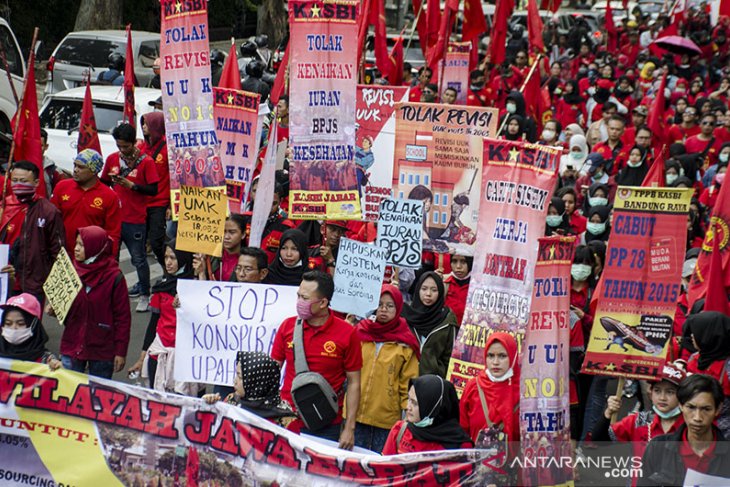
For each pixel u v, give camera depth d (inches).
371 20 756.6
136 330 540.7
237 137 433.1
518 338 343.9
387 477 287.3
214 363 358.9
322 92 397.4
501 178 348.8
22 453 314.3
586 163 666.8
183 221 386.9
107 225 491.8
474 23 751.1
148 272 574.6
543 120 799.1
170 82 397.4
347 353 323.0
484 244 350.6
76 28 1350.9
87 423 311.4
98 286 377.7
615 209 311.7
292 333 329.7
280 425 315.9
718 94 1008.9
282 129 602.2
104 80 874.1
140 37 1018.1
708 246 376.5
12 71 888.3
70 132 730.2
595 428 303.1
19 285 434.6
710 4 1521.9
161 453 307.9
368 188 446.3
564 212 529.3
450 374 350.6
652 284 309.6
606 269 312.2
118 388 309.1
